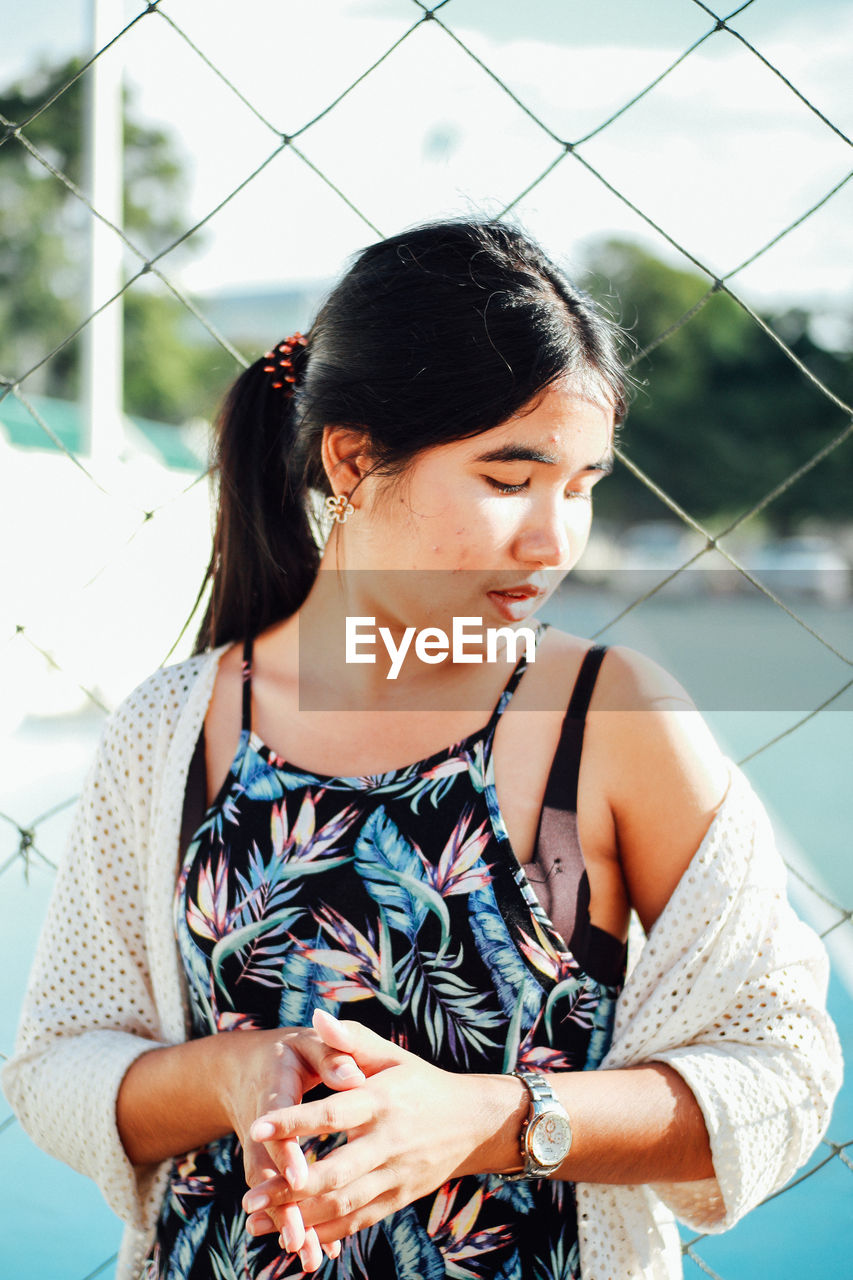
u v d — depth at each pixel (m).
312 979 1.09
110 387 10.84
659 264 33.25
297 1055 1.00
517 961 1.05
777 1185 1.07
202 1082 1.05
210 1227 1.12
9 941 4.16
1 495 5.12
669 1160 1.01
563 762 1.09
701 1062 1.03
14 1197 2.79
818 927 4.65
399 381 1.05
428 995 1.06
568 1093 0.99
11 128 1.39
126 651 5.39
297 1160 0.89
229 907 1.13
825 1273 2.45
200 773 1.19
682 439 33.28
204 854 1.15
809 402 33.00
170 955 1.17
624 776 1.09
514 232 1.09
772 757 8.80
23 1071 1.21
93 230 10.67
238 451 1.33
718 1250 2.55
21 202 23.09
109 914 1.22
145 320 27.53
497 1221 1.04
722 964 1.04
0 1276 2.44
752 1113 1.01
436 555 1.06
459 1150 0.95
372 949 1.08
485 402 1.01
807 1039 1.06
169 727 1.22
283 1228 0.89
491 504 1.04
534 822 1.08
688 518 1.28
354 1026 0.97
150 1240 1.18
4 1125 1.35
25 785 6.20
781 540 33.44
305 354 1.29
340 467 1.13
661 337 1.24
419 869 1.08
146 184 25.83
